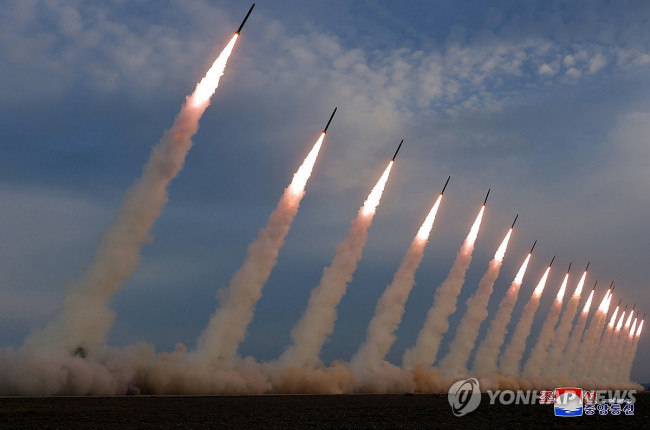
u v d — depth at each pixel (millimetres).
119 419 44562
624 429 47344
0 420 42625
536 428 46625
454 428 45062
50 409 49594
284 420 47031
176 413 49688
